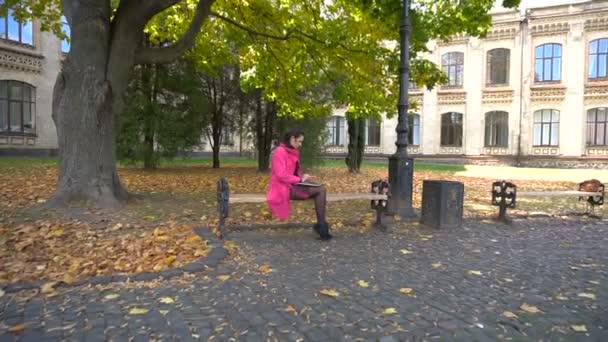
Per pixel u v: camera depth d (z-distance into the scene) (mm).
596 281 4727
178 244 5836
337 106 16188
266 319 3576
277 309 3791
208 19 13477
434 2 9984
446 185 7480
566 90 32531
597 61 31766
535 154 33625
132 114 17672
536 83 33531
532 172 25266
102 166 8484
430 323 3555
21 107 27844
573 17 32062
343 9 12125
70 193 8156
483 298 4152
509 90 34219
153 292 4156
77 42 8195
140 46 9055
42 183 12336
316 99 18719
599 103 31719
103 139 8492
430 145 36969
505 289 4426
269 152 20484
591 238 7004
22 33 27516
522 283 4629
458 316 3701
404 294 4230
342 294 4195
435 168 28703
